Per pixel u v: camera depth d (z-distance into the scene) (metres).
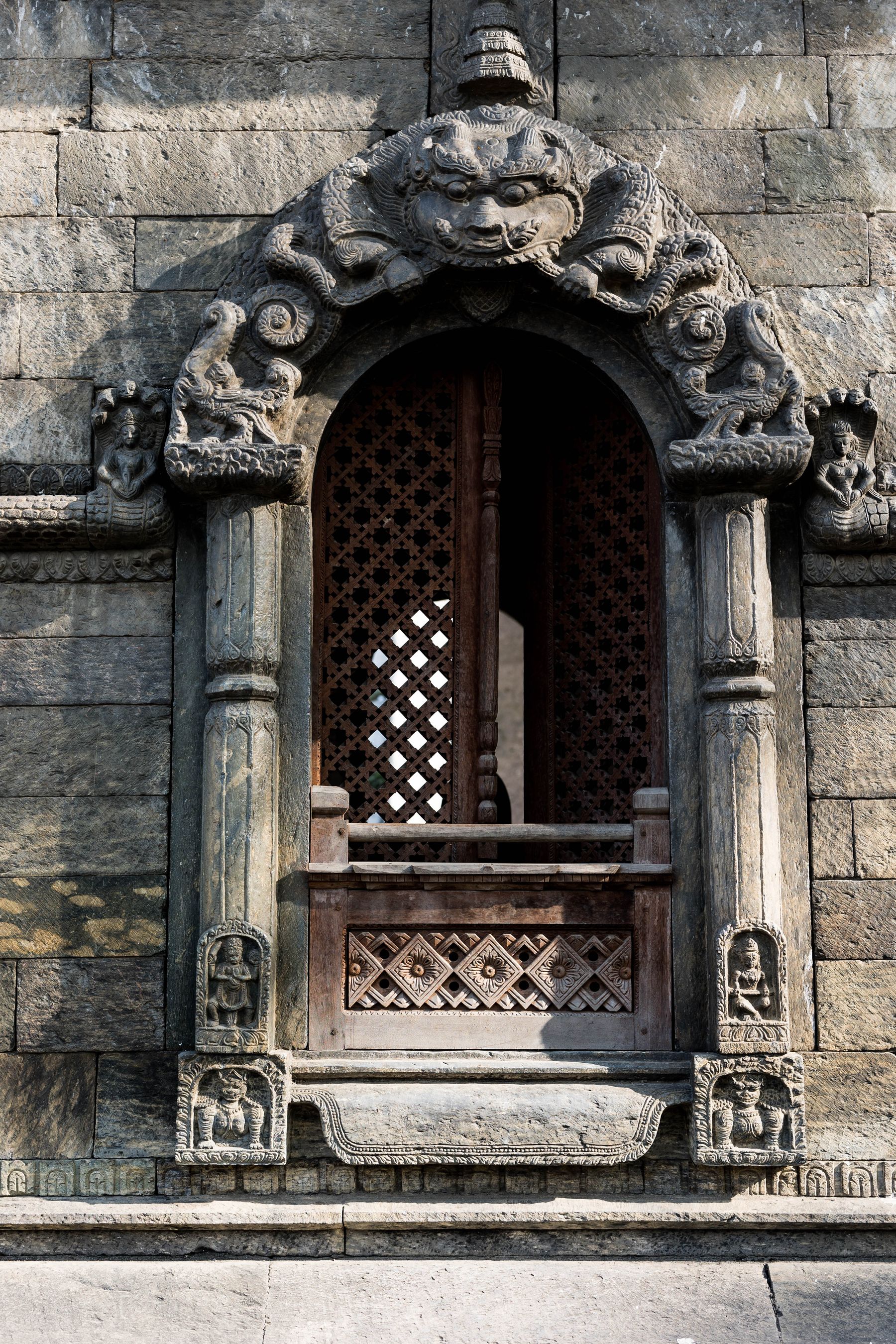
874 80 5.59
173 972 5.13
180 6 5.61
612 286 5.28
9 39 5.60
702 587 5.22
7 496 5.29
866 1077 5.06
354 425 5.61
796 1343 4.36
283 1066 4.92
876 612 5.32
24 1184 5.01
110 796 5.22
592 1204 4.89
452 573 5.55
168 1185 5.00
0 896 5.16
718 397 5.20
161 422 5.32
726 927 4.97
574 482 5.83
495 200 5.19
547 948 5.19
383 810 5.49
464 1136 4.87
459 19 5.59
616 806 5.54
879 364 5.43
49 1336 4.41
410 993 5.16
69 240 5.48
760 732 5.09
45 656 5.29
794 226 5.49
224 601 5.15
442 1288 4.64
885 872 5.17
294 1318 4.50
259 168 5.51
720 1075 4.90
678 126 5.55
